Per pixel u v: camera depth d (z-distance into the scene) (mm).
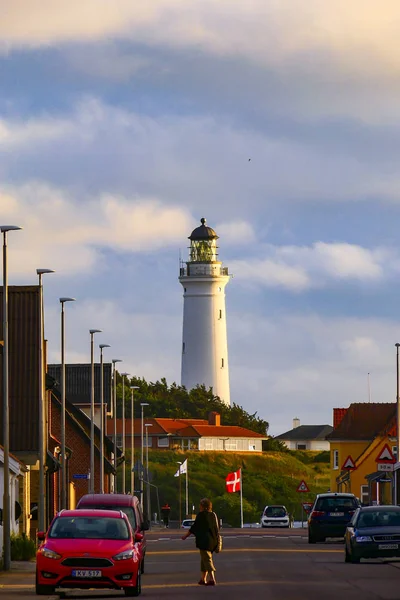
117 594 68000
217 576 82500
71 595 67688
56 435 176625
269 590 68875
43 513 112750
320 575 81000
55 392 176875
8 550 90312
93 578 65812
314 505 132875
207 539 74688
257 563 96250
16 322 151500
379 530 93812
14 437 144750
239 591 68812
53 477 158375
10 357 149125
